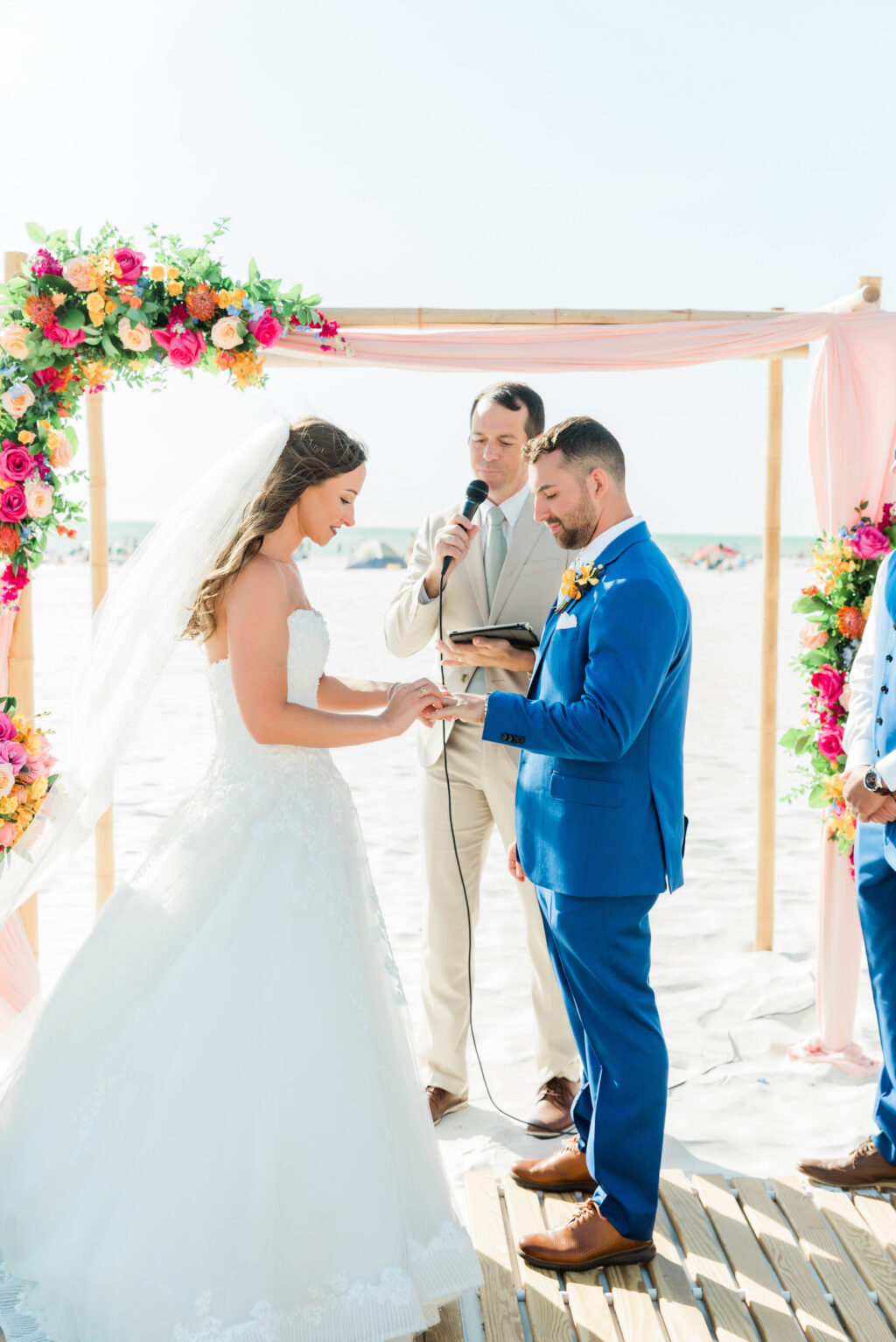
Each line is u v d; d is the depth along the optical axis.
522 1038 3.92
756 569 35.03
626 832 2.41
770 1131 3.21
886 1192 2.82
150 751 9.45
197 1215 2.05
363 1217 2.14
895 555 2.88
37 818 2.76
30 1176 2.26
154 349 2.92
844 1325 2.32
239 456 2.41
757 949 4.68
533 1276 2.50
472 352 3.46
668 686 2.48
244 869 2.29
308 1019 2.20
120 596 2.59
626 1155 2.49
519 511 3.25
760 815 4.64
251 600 2.33
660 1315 2.35
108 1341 2.04
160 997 2.23
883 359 3.59
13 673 3.48
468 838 3.34
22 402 2.77
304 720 2.35
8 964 3.40
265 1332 2.02
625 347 3.51
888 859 2.71
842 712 3.52
